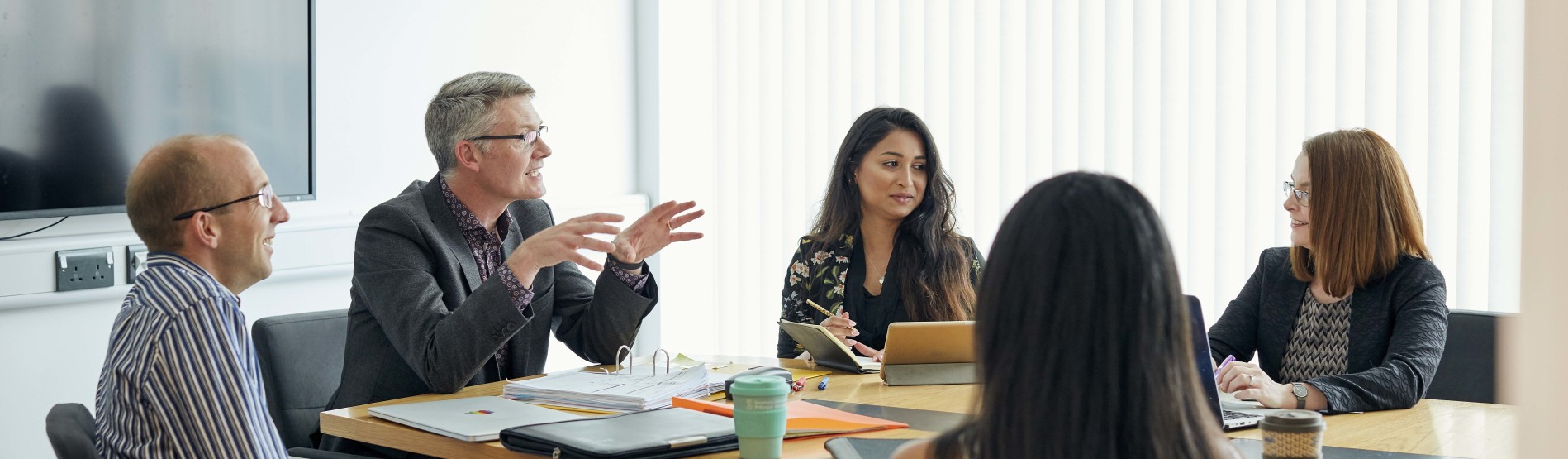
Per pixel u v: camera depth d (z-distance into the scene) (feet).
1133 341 2.81
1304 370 6.84
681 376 6.08
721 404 5.26
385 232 6.81
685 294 14.26
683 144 13.98
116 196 9.00
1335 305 6.79
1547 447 1.15
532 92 7.36
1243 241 10.43
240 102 9.66
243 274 5.17
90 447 4.27
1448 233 9.57
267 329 7.38
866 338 8.14
